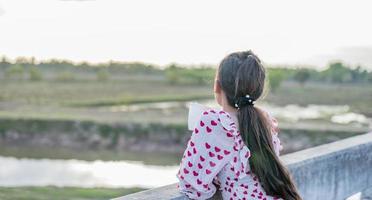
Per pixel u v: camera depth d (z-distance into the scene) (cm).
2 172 2427
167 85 11950
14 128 4150
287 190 245
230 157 245
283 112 6375
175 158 3394
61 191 1412
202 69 12575
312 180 347
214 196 260
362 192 452
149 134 4000
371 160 422
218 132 243
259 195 245
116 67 13038
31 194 1330
